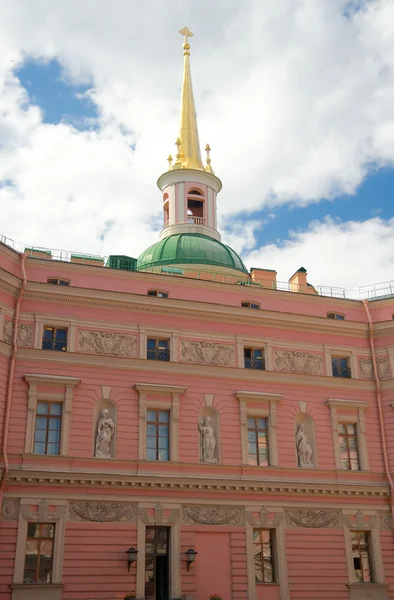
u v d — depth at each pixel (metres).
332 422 41.66
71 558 33.75
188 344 40.12
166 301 40.09
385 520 40.47
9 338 36.22
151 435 37.88
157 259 51.34
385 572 39.25
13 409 35.28
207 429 38.66
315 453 40.66
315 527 38.91
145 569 35.25
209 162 59.06
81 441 36.03
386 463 41.69
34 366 36.47
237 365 40.78
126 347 38.69
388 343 44.25
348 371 43.66
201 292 41.94
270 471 39.00
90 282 39.56
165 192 57.75
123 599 33.94
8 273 36.41
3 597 32.09
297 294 44.09
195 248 51.53
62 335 37.97
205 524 36.72
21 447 34.78
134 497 35.84
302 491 39.09
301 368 42.25
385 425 42.56
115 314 39.16
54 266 38.97
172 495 36.59
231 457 38.62
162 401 38.38
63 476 34.53
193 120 60.19
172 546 35.72
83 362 37.38
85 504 34.91
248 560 36.91
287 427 40.59
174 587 35.00
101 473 35.31
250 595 36.28
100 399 37.25
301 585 37.47
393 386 43.12
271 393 40.78
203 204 56.97
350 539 39.38
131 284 40.44
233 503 37.69
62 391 36.53
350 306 45.31
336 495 39.81
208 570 36.09
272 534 38.22
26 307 37.38
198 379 39.56
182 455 37.78
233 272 50.69
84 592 33.47
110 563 34.38
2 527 33.06
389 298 45.06
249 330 41.91
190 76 62.31
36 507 33.97
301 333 43.19
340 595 38.00
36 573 33.19
